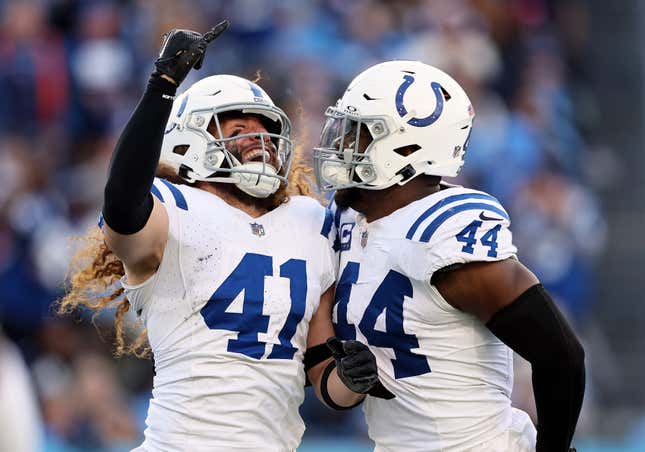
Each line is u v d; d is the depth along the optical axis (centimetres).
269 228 1337
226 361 1280
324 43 3459
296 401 1337
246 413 1281
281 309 1303
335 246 1388
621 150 3875
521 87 3581
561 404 1270
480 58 3544
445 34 3522
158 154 1212
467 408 1314
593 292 3481
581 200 3397
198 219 1287
